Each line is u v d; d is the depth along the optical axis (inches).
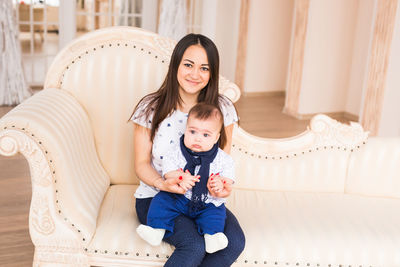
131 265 84.0
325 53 261.7
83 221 83.4
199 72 87.7
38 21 291.4
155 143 90.4
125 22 308.0
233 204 98.6
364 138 107.0
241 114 265.9
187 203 82.8
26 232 123.3
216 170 84.1
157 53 104.0
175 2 265.7
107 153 105.3
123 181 106.9
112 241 83.4
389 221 94.1
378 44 206.4
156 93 92.1
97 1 299.9
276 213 95.0
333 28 259.9
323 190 109.0
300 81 261.4
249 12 303.4
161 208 81.8
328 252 85.2
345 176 108.3
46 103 88.6
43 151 79.6
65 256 83.9
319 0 253.0
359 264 85.7
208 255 82.0
